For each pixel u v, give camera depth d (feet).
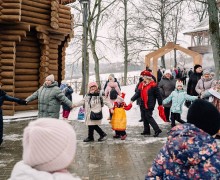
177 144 8.98
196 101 9.45
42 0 51.75
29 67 53.11
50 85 28.43
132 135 35.32
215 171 8.56
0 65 48.60
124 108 33.55
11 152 28.19
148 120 34.73
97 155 27.07
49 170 5.98
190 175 8.78
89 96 31.94
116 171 22.89
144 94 34.55
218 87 31.81
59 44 58.44
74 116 49.47
